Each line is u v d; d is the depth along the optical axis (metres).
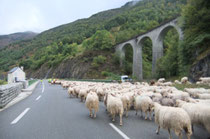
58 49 130.25
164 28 48.44
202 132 5.77
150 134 5.41
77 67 81.69
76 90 14.59
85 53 87.50
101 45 91.81
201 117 5.24
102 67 75.69
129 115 8.27
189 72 30.53
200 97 9.59
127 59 85.12
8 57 188.62
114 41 98.12
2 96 9.98
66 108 9.91
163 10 146.38
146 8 173.75
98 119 7.37
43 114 8.24
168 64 45.00
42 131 5.66
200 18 27.92
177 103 7.11
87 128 6.01
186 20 31.02
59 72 95.56
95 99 7.77
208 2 27.91
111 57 81.62
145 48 91.44
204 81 21.05
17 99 13.52
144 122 6.89
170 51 46.22
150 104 7.28
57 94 18.03
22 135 5.27
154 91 12.70
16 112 8.66
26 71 137.62
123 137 5.11
